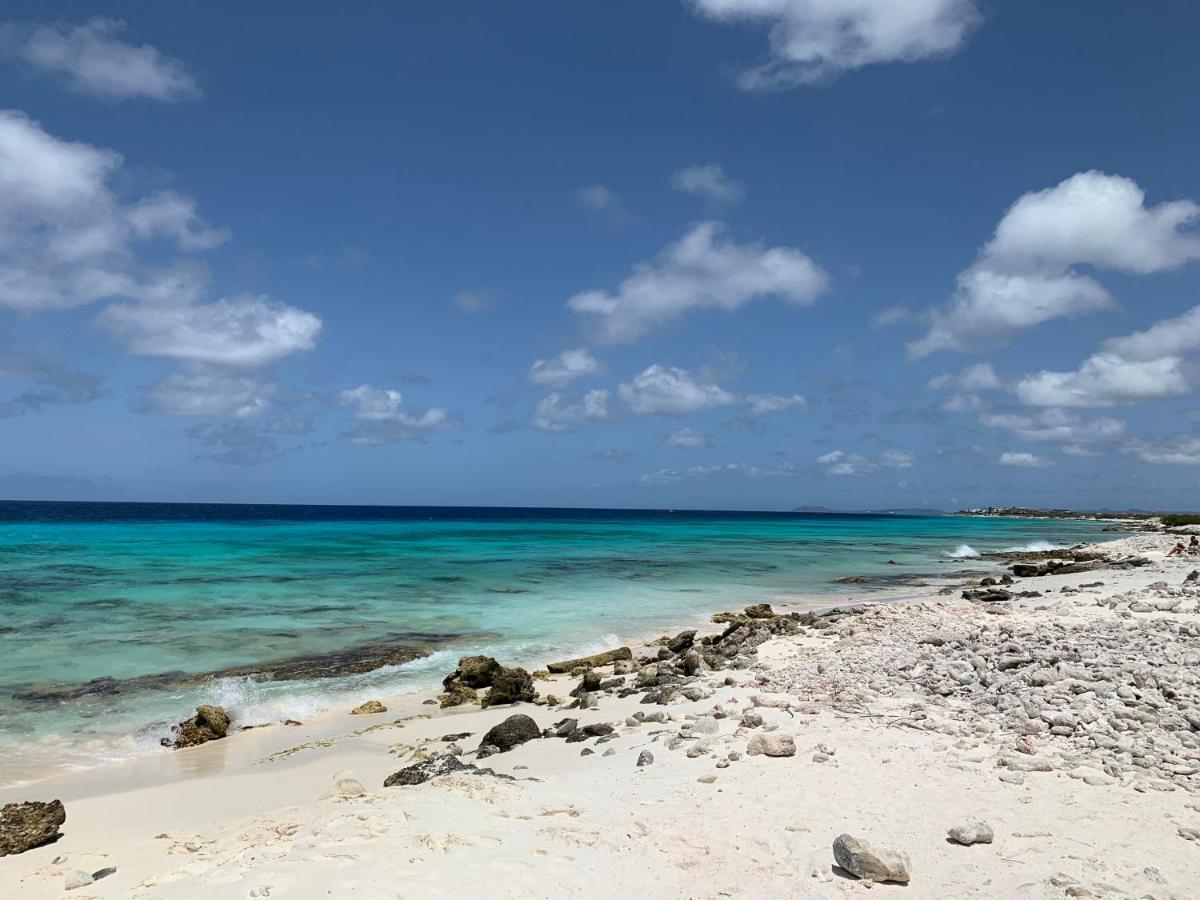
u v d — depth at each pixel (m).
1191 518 112.12
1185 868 5.93
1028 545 74.69
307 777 10.56
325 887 5.74
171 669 17.09
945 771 8.22
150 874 6.72
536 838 6.80
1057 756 8.57
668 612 27.28
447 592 30.66
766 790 7.95
